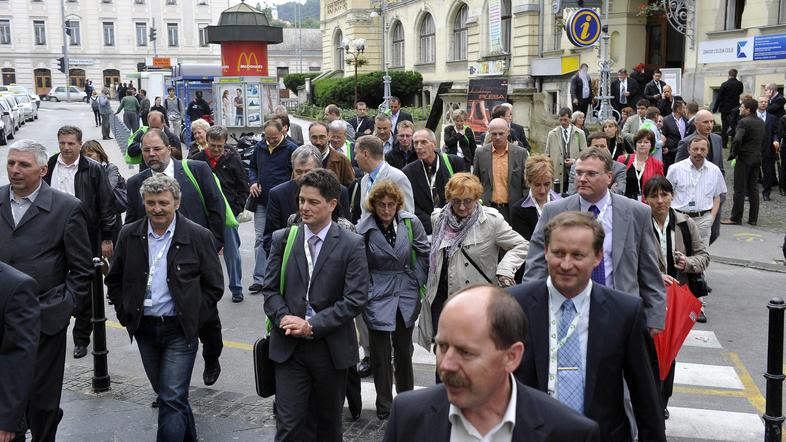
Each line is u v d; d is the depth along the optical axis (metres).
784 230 13.30
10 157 5.36
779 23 20.45
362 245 5.00
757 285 10.27
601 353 3.56
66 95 70.25
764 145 15.45
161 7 82.31
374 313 5.89
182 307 5.18
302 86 50.75
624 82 20.50
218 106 22.94
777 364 5.20
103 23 81.00
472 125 18.09
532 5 30.69
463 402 2.51
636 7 26.47
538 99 18.31
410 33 43.41
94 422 6.06
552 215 4.69
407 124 9.08
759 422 6.12
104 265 7.75
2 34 78.88
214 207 7.43
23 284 4.23
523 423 2.61
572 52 28.78
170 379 5.20
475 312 2.48
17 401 4.14
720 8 22.20
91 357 7.71
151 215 5.16
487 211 5.84
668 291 5.19
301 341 4.84
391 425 2.74
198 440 5.70
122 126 28.33
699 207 8.78
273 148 9.68
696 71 23.05
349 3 47.16
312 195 4.85
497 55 32.94
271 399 6.52
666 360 5.10
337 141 9.20
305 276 4.93
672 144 14.48
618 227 4.61
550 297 3.67
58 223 5.46
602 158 4.60
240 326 8.70
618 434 3.66
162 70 47.78
